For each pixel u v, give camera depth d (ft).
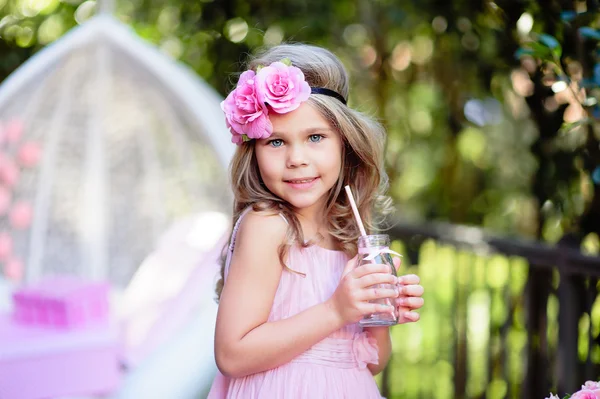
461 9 9.43
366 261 4.30
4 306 8.70
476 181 13.46
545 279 7.55
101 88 9.26
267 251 4.41
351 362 4.65
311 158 4.37
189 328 8.03
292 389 4.42
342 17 11.73
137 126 9.78
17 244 9.60
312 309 4.32
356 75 12.60
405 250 9.48
